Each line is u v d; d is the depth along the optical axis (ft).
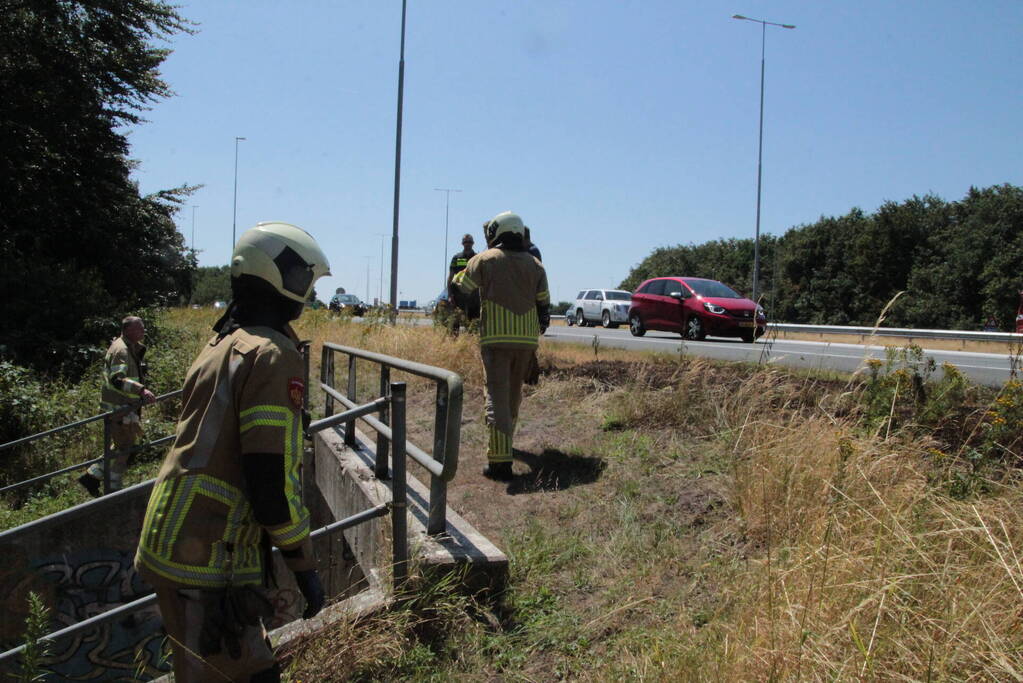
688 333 62.80
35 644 9.64
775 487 13.08
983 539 9.53
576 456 18.42
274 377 7.36
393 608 11.60
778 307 169.37
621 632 11.00
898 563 9.30
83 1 58.75
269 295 7.99
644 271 246.88
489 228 18.76
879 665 8.03
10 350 42.80
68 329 47.19
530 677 10.41
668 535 13.42
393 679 10.68
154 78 66.39
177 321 69.56
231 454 7.46
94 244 65.72
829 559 9.57
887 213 151.53
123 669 23.07
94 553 24.07
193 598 7.45
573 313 112.47
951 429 14.97
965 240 130.52
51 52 57.00
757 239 90.68
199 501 7.39
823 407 16.44
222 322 8.14
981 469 12.38
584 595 12.17
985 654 7.76
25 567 23.09
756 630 9.22
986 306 122.31
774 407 18.02
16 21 55.31
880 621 8.63
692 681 9.11
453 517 14.34
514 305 17.78
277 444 7.25
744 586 10.68
